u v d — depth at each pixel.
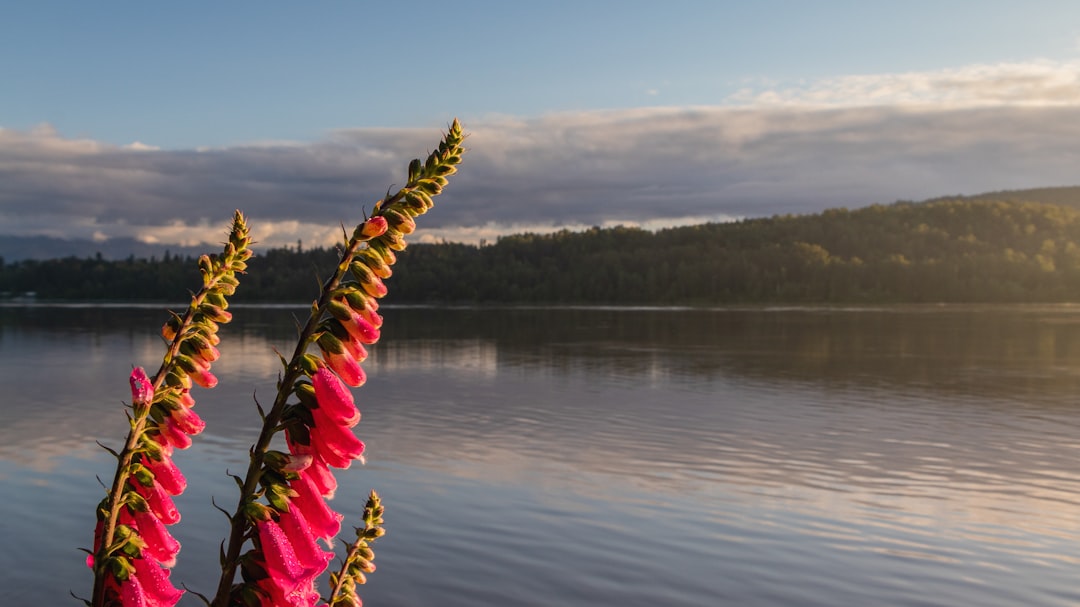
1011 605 16.92
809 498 24.34
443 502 23.34
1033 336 94.38
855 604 16.86
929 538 20.81
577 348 80.06
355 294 2.13
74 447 31.70
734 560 19.11
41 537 20.22
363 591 16.88
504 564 18.58
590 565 18.64
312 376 2.06
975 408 42.16
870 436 34.12
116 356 72.75
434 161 2.26
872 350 77.38
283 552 1.96
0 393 48.06
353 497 23.73
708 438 33.56
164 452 2.22
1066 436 34.28
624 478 26.48
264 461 2.05
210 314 2.29
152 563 2.09
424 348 80.50
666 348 80.00
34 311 169.12
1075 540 20.78
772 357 70.62
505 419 38.22
